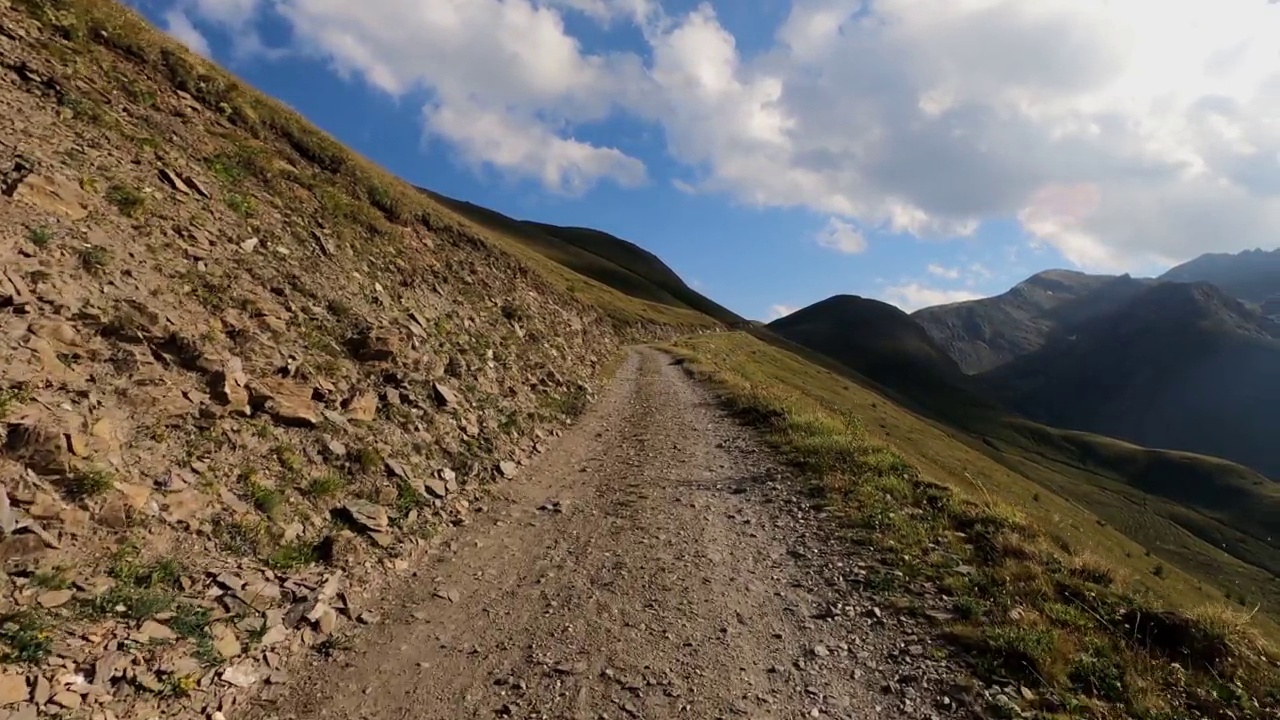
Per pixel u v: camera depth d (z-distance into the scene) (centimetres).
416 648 793
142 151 1488
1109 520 14250
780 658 793
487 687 720
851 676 754
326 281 1662
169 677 627
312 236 1823
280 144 2362
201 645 679
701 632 855
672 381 3612
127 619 659
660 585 999
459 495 1295
